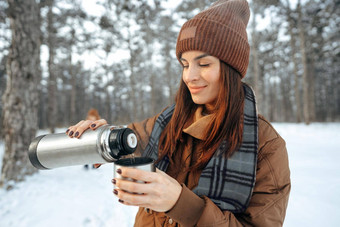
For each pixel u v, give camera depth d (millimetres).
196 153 909
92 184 4059
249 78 19766
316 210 2682
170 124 1010
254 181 732
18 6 3986
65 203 3223
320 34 19359
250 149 775
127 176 553
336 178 3785
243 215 728
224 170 771
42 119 27531
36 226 2613
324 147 6766
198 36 798
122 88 30938
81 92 35562
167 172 964
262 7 14836
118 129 721
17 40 4047
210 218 613
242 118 830
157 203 577
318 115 34000
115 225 2621
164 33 21094
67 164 805
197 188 792
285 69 31781
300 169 4453
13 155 4055
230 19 826
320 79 32781
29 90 4199
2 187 3811
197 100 866
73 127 794
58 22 13062
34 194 3572
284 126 15148
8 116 4082
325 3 16266
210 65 823
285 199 720
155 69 29562
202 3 14703
